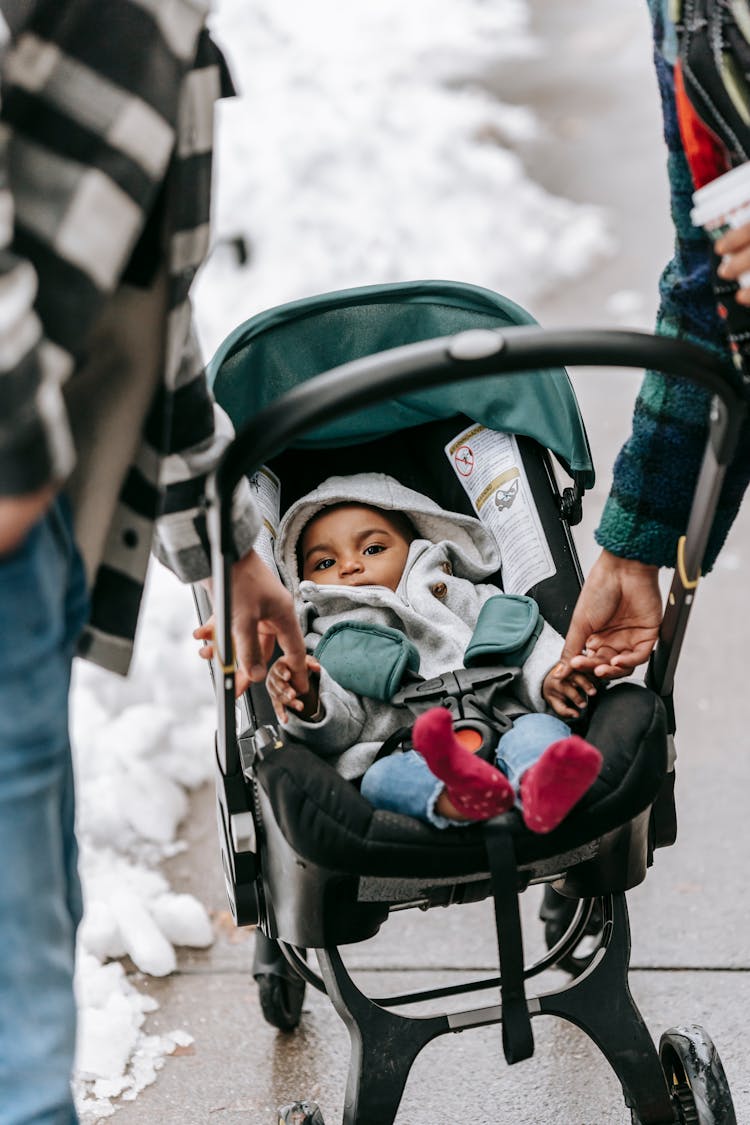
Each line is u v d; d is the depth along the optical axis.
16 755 1.42
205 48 1.62
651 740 1.88
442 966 2.68
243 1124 2.32
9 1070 1.49
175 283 1.58
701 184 1.71
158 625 3.67
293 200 6.11
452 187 6.28
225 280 5.54
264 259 5.68
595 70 7.88
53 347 1.43
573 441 2.35
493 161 6.55
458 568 2.59
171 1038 2.51
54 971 1.51
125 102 1.46
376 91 7.36
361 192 6.20
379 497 2.61
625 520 1.96
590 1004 1.98
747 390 1.73
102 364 1.61
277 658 2.24
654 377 1.89
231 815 1.96
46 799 1.46
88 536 1.62
